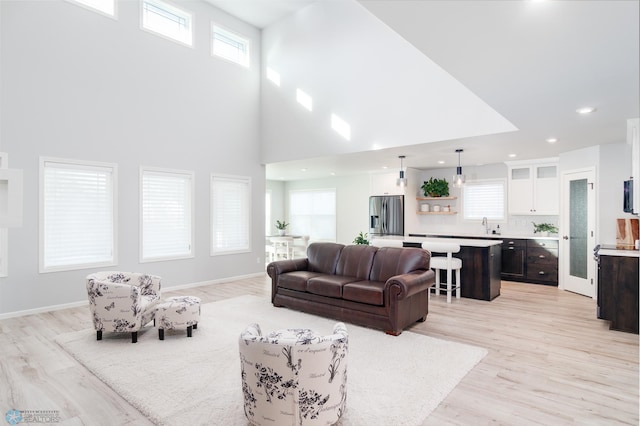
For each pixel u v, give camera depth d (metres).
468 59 2.53
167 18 6.07
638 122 4.04
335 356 2.04
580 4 1.84
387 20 2.04
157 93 5.78
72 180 4.89
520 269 6.75
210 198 6.52
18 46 4.43
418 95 5.21
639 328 3.79
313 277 4.51
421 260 4.31
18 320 4.24
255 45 7.31
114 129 5.28
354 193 9.66
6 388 2.60
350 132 5.95
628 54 2.43
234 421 2.18
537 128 4.42
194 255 6.26
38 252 4.56
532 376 2.80
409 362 3.03
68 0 4.84
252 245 7.25
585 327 4.01
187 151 6.18
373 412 2.27
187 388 2.58
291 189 11.36
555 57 2.49
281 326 4.01
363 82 5.78
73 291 4.86
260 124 7.38
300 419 1.96
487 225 7.61
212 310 4.66
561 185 6.14
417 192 8.51
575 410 2.32
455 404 2.39
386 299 3.75
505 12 1.93
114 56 5.29
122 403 2.41
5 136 4.33
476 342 3.54
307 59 6.55
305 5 6.50
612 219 5.24
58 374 2.82
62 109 4.78
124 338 3.59
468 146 5.49
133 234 5.48
